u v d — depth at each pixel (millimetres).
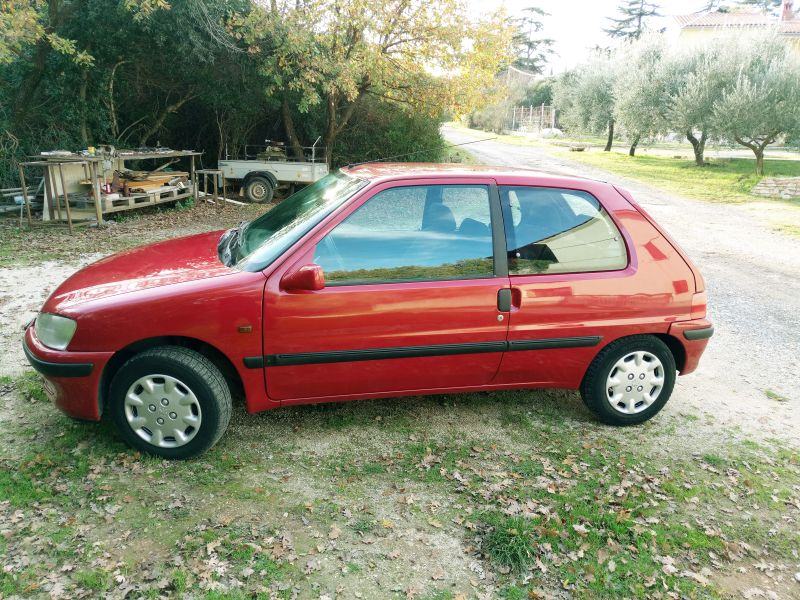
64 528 2857
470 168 4082
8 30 10211
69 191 11273
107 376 3395
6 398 4098
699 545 3021
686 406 4629
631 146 33000
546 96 57031
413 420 4113
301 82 14750
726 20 53031
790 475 3725
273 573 2656
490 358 3742
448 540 2945
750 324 6805
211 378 3311
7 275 7270
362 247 3492
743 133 23250
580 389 4117
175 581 2562
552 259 3760
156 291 3260
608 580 2746
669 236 4008
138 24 12992
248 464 3492
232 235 4191
